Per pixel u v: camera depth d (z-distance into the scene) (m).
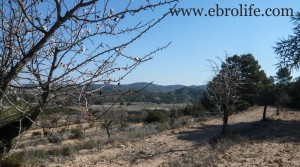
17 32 2.61
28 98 2.64
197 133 27.64
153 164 15.30
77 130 27.05
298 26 19.98
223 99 22.16
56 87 2.58
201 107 44.34
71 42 2.64
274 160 13.86
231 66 24.28
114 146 21.38
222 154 15.93
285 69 20.39
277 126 29.50
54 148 19.27
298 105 55.44
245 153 16.03
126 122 39.50
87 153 19.12
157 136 26.73
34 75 2.61
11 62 2.59
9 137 3.11
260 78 50.22
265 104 37.25
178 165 13.93
